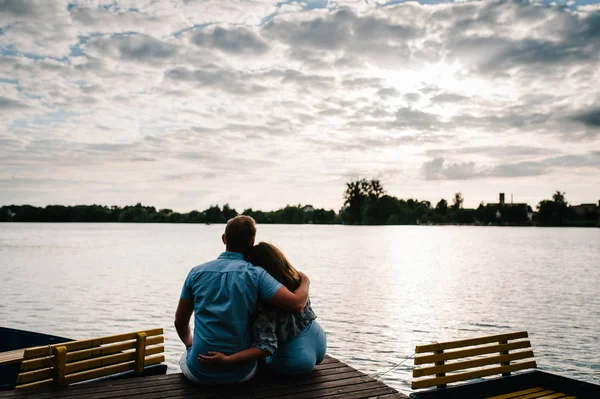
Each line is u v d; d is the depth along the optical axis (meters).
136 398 4.43
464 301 23.16
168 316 18.92
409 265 43.72
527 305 22.08
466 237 116.19
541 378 6.24
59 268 39.34
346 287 28.14
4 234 122.06
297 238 102.62
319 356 5.25
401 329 16.78
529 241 95.94
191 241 88.88
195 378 4.69
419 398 5.34
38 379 4.69
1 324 17.45
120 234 125.50
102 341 5.20
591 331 16.69
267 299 4.61
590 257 54.44
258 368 5.22
